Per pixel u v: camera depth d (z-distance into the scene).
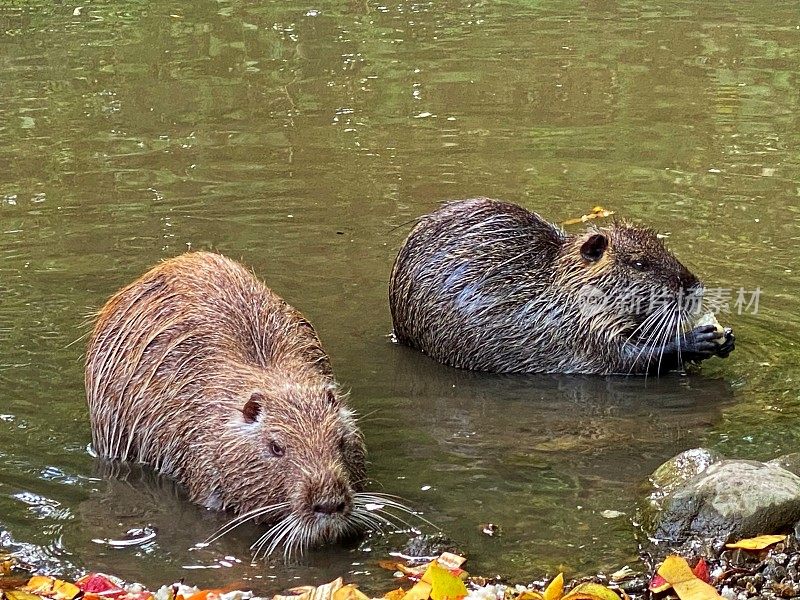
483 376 2.60
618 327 2.59
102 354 2.36
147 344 2.31
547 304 2.61
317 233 2.97
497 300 2.62
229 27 4.55
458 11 4.77
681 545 2.11
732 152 3.31
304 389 2.21
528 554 2.10
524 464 2.29
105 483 2.27
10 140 3.42
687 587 2.01
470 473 2.27
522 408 2.47
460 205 2.70
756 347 2.60
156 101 3.69
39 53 4.22
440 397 2.51
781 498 2.12
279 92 3.78
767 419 2.39
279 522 2.17
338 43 4.33
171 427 2.27
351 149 3.36
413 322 2.65
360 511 2.17
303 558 2.11
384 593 2.04
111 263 2.84
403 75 3.93
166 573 2.08
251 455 2.17
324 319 2.71
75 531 2.16
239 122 3.54
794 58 4.03
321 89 3.80
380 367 2.59
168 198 3.12
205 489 2.22
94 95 3.75
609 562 2.09
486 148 3.36
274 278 2.81
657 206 3.04
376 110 3.61
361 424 2.41
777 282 2.75
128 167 3.27
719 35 4.33
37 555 2.11
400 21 4.63
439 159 3.30
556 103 3.63
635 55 4.11
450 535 2.14
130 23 4.62
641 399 2.50
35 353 2.55
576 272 2.61
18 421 2.39
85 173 3.24
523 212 2.70
